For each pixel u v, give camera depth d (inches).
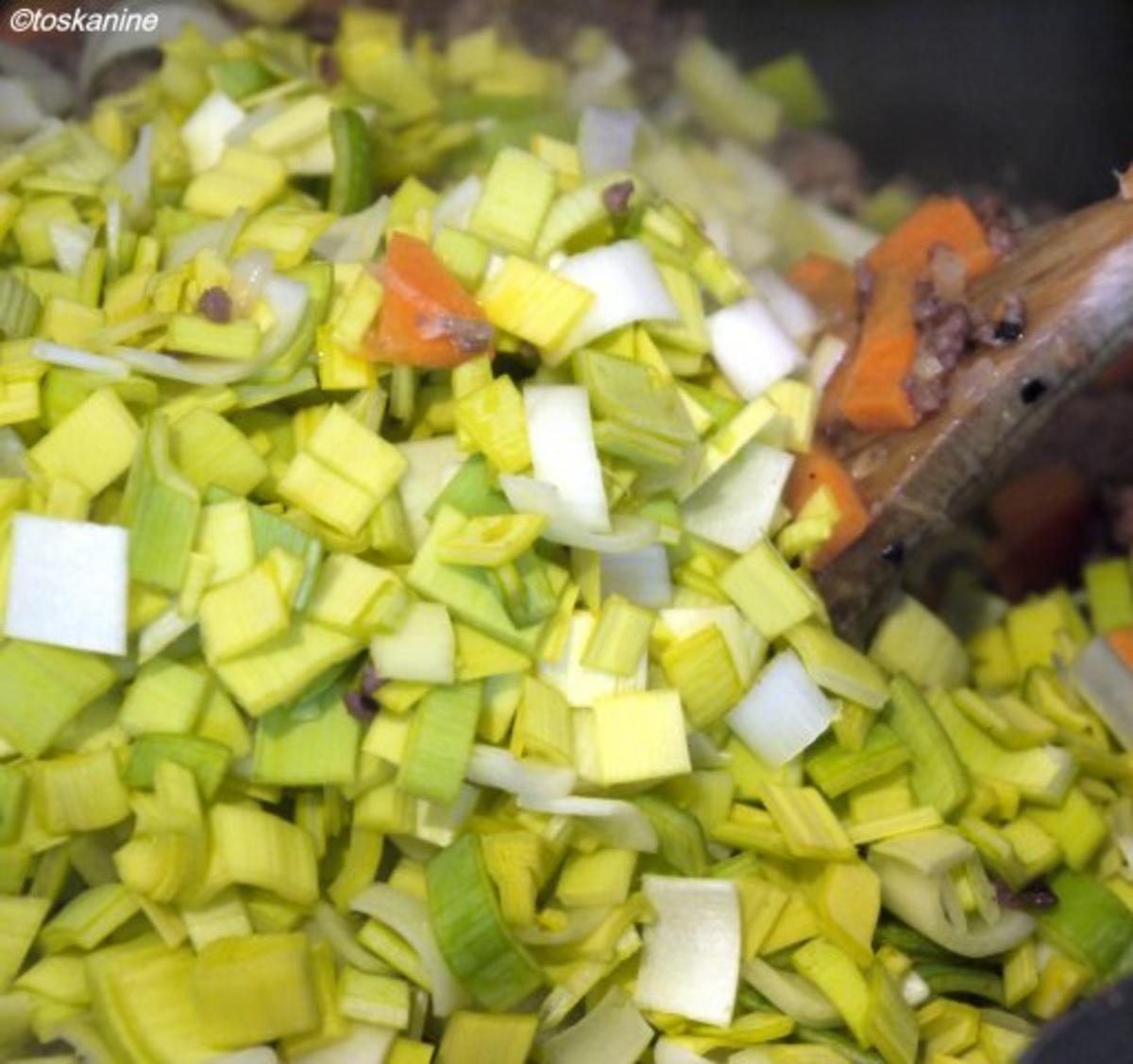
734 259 11.0
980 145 12.0
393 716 8.2
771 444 9.6
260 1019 7.7
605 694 8.6
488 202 9.6
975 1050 9.0
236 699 8.1
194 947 8.0
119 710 8.2
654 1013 8.6
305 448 8.4
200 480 8.3
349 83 11.7
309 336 8.8
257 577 7.9
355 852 8.5
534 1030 8.2
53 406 8.6
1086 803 9.7
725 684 8.9
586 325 9.1
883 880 9.0
